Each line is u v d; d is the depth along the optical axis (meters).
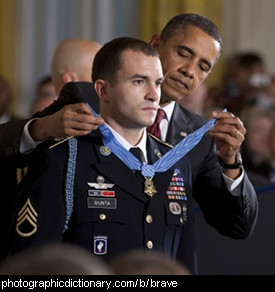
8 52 17.03
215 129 5.98
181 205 5.88
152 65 5.67
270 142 12.89
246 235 6.39
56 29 17.22
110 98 5.75
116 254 5.54
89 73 8.65
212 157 6.86
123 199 5.67
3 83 14.24
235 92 15.14
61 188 5.57
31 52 17.14
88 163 5.70
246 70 15.43
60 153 5.69
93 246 5.53
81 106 5.60
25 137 6.04
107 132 5.77
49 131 5.77
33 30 17.16
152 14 17.75
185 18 7.04
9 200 6.34
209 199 6.59
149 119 5.68
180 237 5.86
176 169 6.00
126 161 5.77
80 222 5.55
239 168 6.18
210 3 18.30
